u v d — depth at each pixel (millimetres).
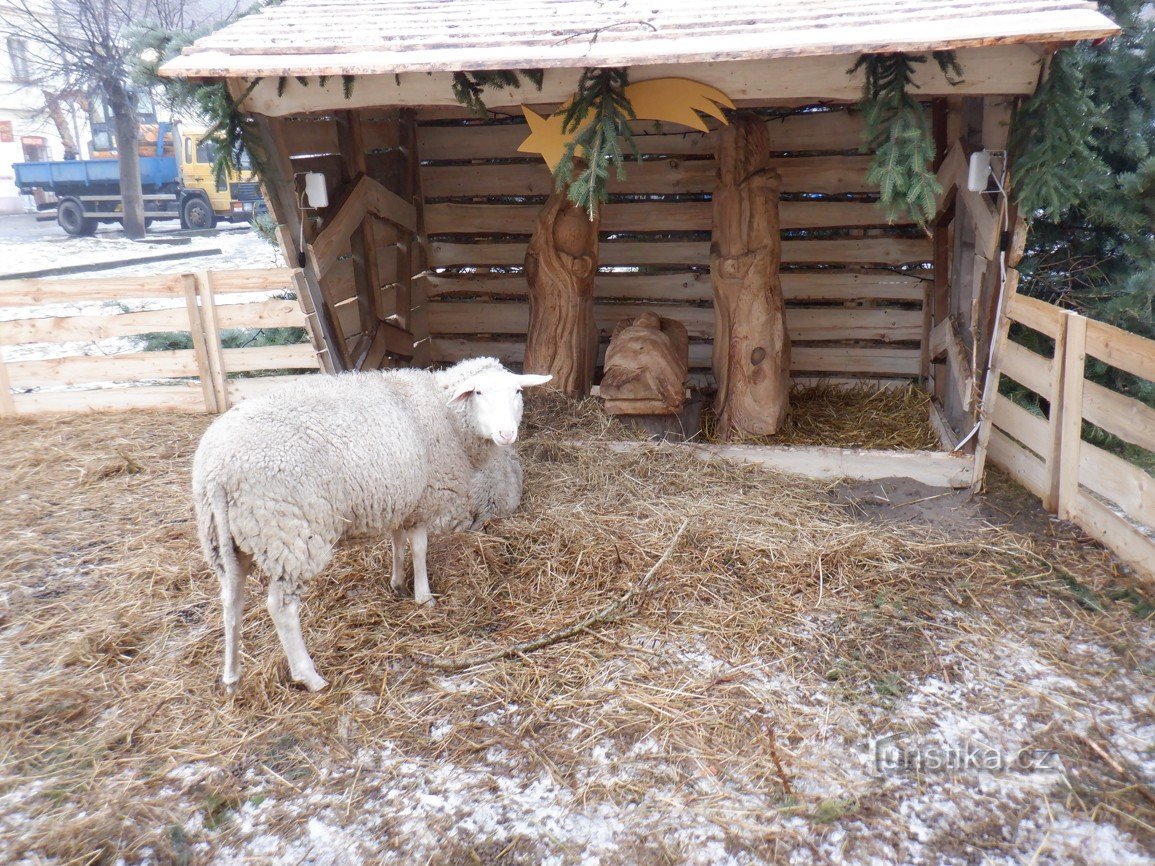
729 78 4180
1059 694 3182
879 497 4777
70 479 5262
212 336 6305
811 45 3779
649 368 5398
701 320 7070
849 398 6629
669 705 3127
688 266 6996
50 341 6332
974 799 2686
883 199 3895
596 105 4211
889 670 3334
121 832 2602
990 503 4723
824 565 4074
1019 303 4891
